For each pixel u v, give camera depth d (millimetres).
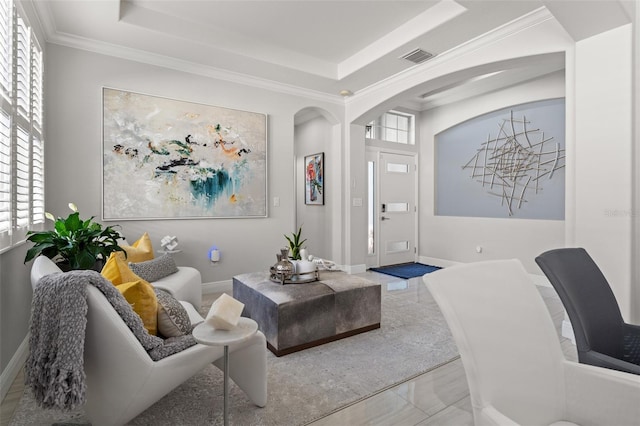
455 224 5488
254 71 3969
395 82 4168
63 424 1604
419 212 6102
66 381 1139
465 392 1925
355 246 5160
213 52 3479
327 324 2570
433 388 1966
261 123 4258
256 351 1710
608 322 1418
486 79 4562
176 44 3311
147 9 3021
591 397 999
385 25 3287
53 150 3115
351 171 5094
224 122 4000
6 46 1901
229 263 4074
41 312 1212
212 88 3934
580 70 2535
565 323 2695
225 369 1386
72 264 2396
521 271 1156
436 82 3785
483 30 3021
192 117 3801
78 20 2893
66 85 3172
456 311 974
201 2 2918
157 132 3604
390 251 5785
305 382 2016
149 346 1362
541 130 4461
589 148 2492
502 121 4898
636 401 920
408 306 3486
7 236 1921
